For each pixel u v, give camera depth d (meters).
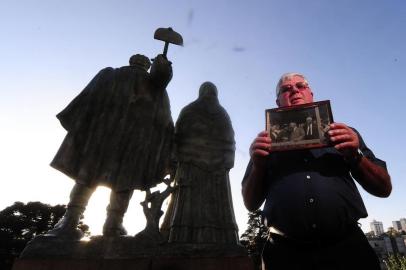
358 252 2.35
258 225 29.78
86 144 6.14
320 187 2.48
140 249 5.20
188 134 6.98
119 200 5.92
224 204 6.37
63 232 5.33
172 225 6.02
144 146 6.42
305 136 2.61
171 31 7.04
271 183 2.80
